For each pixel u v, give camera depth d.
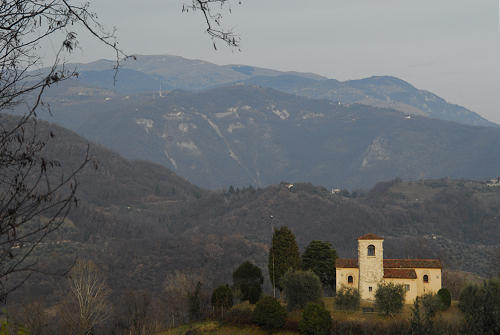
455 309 82.25
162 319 102.06
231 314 91.62
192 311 97.88
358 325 77.25
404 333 72.19
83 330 78.88
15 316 73.88
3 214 12.24
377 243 92.81
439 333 39.94
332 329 78.25
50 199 13.05
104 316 98.06
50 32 13.23
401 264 96.69
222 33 14.09
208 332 86.25
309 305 80.69
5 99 12.64
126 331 93.06
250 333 85.06
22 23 13.03
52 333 78.62
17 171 12.78
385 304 81.25
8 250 12.61
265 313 85.38
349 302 87.62
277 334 83.81
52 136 13.53
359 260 93.69
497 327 36.44
